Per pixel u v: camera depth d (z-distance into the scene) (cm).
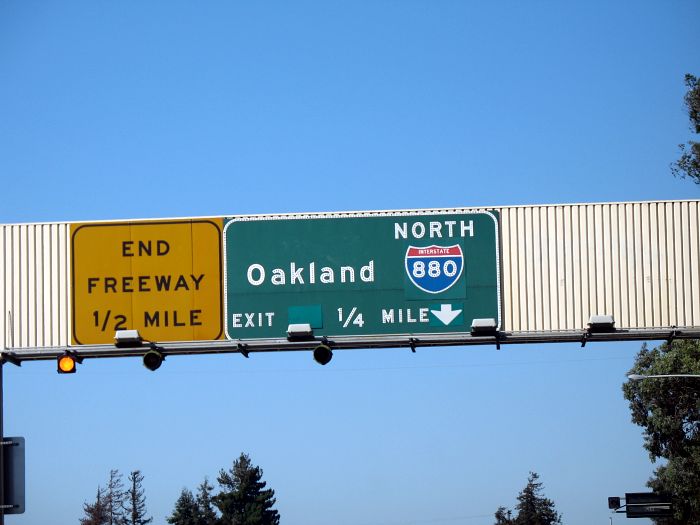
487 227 2673
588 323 2608
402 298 2667
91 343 2708
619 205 2667
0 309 2736
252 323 2683
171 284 2708
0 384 2728
